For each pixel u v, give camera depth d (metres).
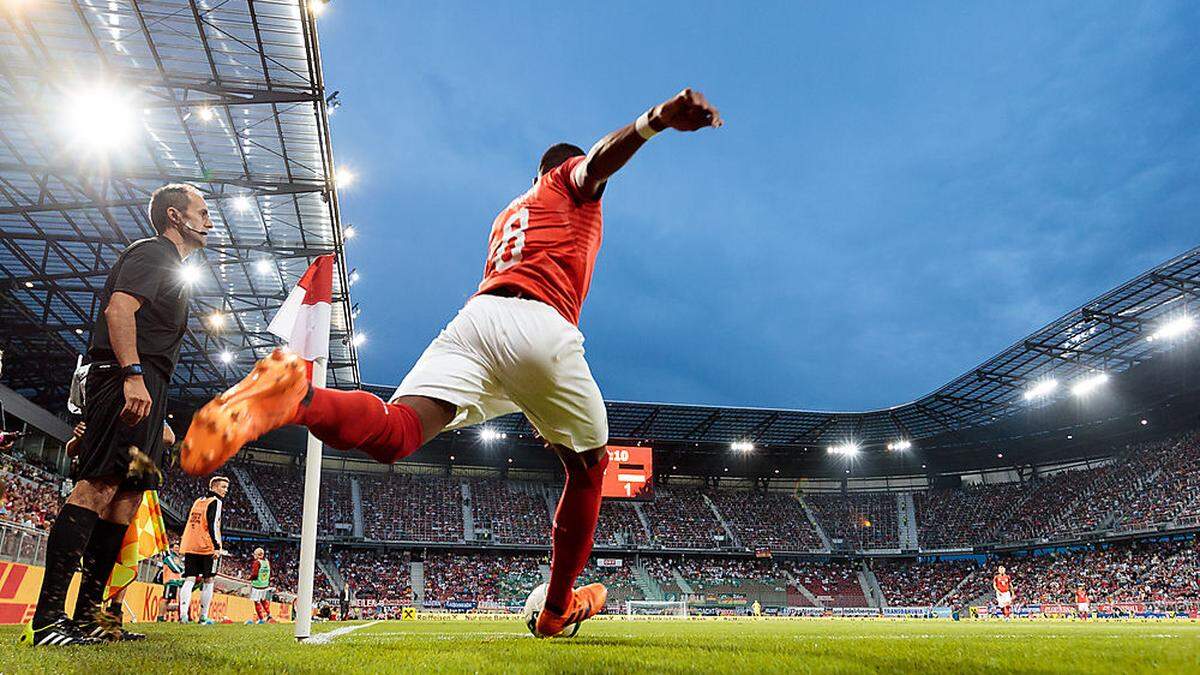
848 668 2.15
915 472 58.94
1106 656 2.49
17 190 21.30
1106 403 44.66
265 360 1.87
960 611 42.34
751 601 48.47
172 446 4.61
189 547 9.90
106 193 20.92
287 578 45.25
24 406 27.31
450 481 55.38
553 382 2.74
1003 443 52.34
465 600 45.72
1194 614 33.06
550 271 2.81
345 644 3.73
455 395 2.58
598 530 53.16
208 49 16.77
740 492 60.78
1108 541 45.59
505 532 51.22
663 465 58.06
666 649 3.02
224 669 2.14
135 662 2.33
